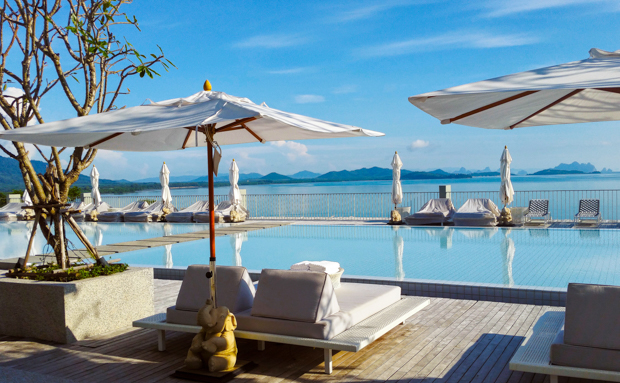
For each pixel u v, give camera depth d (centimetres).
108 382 334
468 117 351
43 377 342
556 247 902
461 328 442
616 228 1144
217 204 1688
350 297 427
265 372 349
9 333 450
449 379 325
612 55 304
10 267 745
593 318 276
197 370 346
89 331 440
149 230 1390
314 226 1376
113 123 340
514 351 377
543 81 254
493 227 1228
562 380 317
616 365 266
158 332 401
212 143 370
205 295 392
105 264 480
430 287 595
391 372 340
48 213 474
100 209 1838
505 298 552
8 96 488
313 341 338
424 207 1417
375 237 1123
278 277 370
